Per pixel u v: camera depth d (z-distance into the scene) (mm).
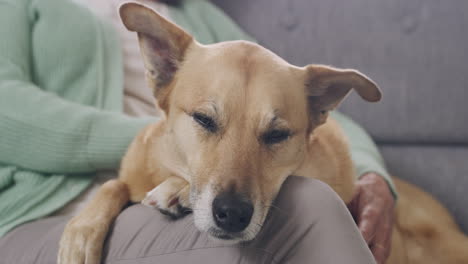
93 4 1923
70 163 1287
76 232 1015
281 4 2283
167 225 990
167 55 1208
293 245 871
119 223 1052
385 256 1388
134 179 1251
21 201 1221
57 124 1286
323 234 849
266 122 1042
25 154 1275
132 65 1826
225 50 1139
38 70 1565
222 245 908
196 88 1092
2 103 1299
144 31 1164
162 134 1248
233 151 1001
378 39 2127
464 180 2000
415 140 2105
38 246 1065
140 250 963
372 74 2135
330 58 2191
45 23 1572
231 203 914
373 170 1585
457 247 1815
